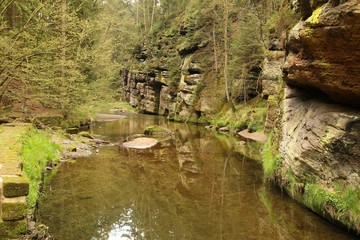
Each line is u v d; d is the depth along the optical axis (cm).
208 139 2311
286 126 1092
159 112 4700
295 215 867
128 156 1664
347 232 728
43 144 1384
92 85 2277
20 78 1377
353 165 723
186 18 4234
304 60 841
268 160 1271
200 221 843
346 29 624
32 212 738
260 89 2750
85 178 1219
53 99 1595
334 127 789
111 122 3456
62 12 1423
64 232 750
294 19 1152
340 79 729
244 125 2591
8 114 1820
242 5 3356
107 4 3127
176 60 4400
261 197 1025
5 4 1425
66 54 1764
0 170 675
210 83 3488
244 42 2892
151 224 820
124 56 5975
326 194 794
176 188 1139
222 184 1185
